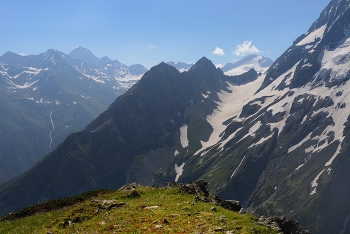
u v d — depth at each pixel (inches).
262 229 940.0
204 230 889.5
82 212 1238.3
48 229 1132.5
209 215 1036.5
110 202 1295.5
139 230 922.1
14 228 1219.9
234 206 1409.9
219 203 1371.8
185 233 872.9
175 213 1067.3
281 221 1221.1
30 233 1120.8
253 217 1101.7
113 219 1061.8
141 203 1214.9
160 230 905.5
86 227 1048.2
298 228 1229.1
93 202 1344.7
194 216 1026.7
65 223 1157.1
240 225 962.1
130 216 1065.5
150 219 1012.5
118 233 920.9
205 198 1344.7
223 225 942.4
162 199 1289.4
